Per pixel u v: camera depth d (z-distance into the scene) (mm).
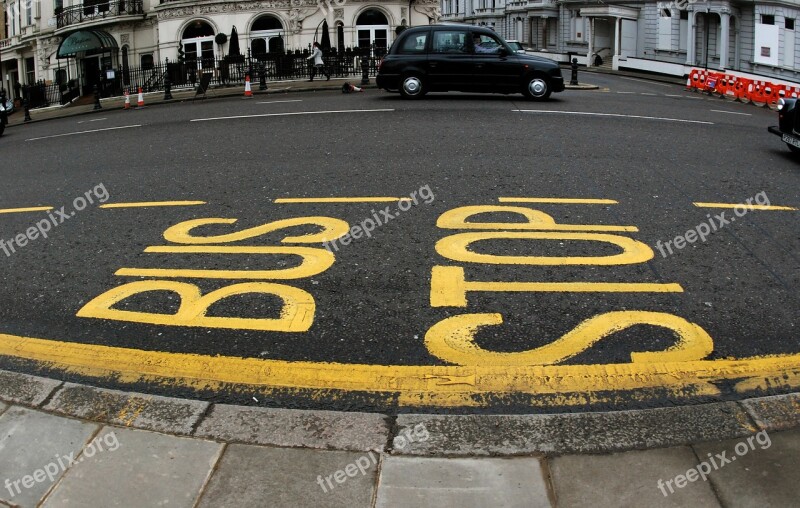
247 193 7930
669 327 4422
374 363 4031
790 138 9812
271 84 27875
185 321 4641
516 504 2824
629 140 10781
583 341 4250
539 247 5848
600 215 6723
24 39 43344
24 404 3660
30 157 12391
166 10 35188
